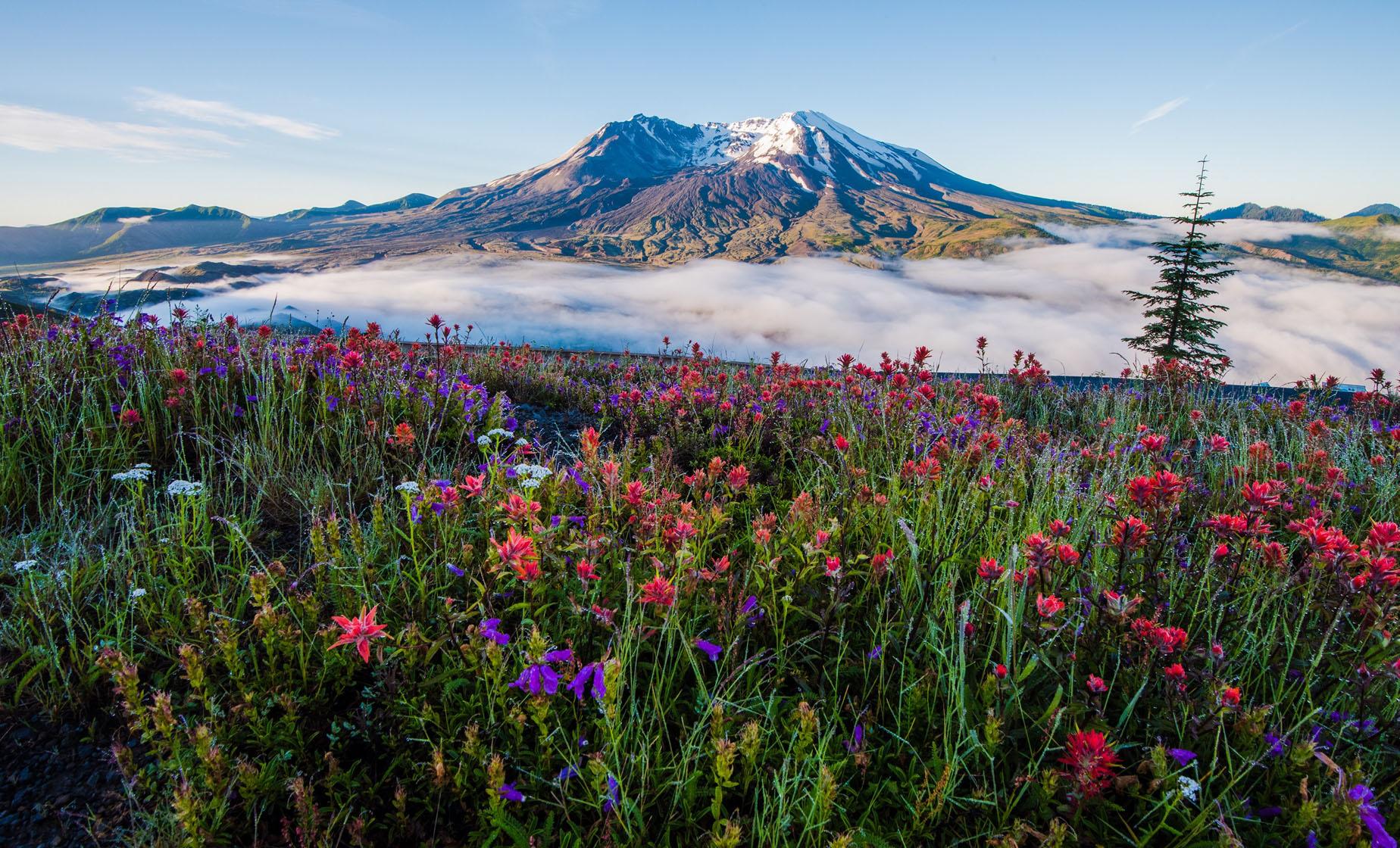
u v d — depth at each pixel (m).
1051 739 2.01
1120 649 2.28
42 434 3.83
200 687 1.95
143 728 1.91
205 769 1.74
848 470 3.87
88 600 2.66
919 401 5.32
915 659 2.46
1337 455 5.07
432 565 2.82
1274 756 2.00
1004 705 2.16
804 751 2.01
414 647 2.19
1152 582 2.64
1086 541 3.05
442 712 2.19
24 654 2.29
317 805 1.95
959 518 3.28
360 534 2.72
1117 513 3.08
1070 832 1.75
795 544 3.05
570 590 2.58
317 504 3.48
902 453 4.28
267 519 3.51
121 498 3.56
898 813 2.00
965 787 2.04
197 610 2.22
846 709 2.35
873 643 2.48
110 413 3.97
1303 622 2.62
